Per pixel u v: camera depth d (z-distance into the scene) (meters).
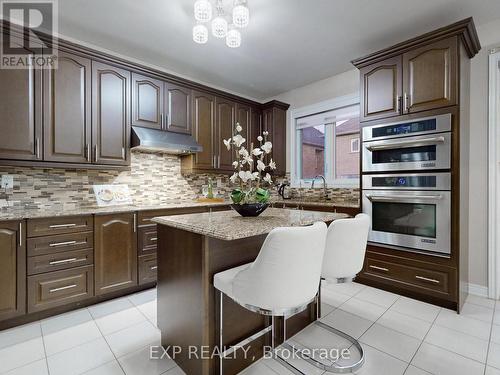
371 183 2.79
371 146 2.73
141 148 3.18
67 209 2.66
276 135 4.29
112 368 1.63
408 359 1.70
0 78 2.19
